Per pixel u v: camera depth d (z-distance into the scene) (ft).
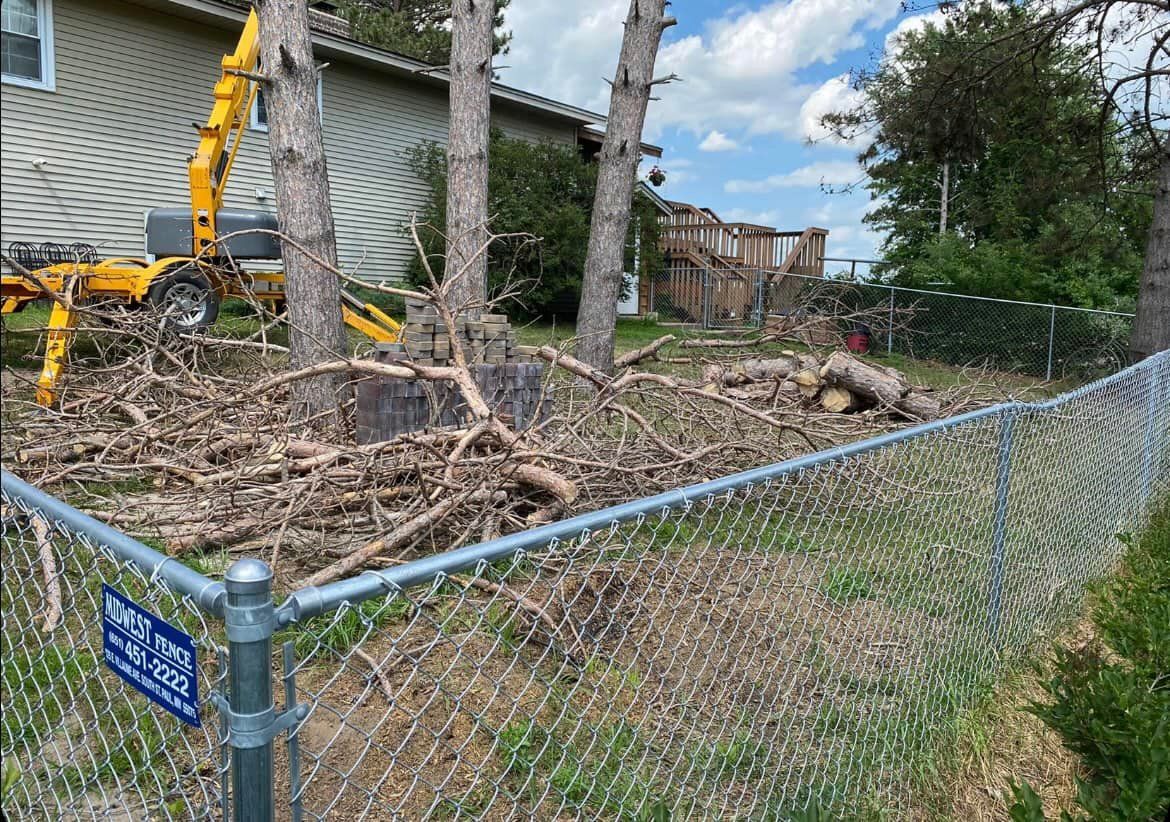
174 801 7.22
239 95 30.58
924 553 11.81
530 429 14.62
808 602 11.47
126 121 39.34
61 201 37.55
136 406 19.08
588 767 8.20
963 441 12.06
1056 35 40.91
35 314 32.71
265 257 30.99
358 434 17.26
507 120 58.44
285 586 11.60
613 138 29.07
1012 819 7.63
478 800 7.68
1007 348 48.78
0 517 6.12
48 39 36.19
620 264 29.84
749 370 31.14
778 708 9.53
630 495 15.47
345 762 8.08
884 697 9.37
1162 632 10.05
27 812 6.44
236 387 20.18
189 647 3.80
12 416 19.01
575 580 10.94
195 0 39.06
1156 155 41.75
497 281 48.37
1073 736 8.48
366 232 50.29
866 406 28.84
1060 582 13.42
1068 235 48.67
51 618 7.79
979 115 45.01
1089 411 14.24
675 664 10.16
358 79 48.55
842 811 8.02
